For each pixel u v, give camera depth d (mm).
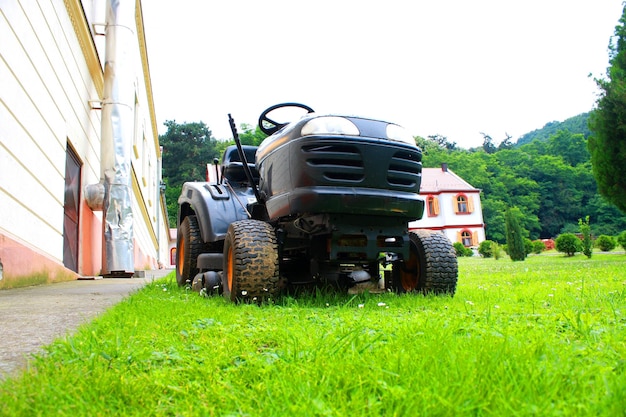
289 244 3814
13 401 1139
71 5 7953
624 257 19344
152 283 5434
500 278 6477
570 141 84125
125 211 9156
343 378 1287
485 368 1318
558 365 1370
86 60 9477
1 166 5117
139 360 1541
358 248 3432
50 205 6965
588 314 2416
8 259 5121
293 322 2385
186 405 1179
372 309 2959
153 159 26344
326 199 3207
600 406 1077
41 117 6508
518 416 1021
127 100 9414
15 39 5555
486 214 65625
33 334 2172
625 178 15664
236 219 4340
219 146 55594
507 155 80375
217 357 1589
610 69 16641
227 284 3615
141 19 16578
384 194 3340
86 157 9594
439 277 3664
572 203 73312
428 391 1146
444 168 52406
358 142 3301
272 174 3703
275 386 1255
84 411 1113
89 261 9906
